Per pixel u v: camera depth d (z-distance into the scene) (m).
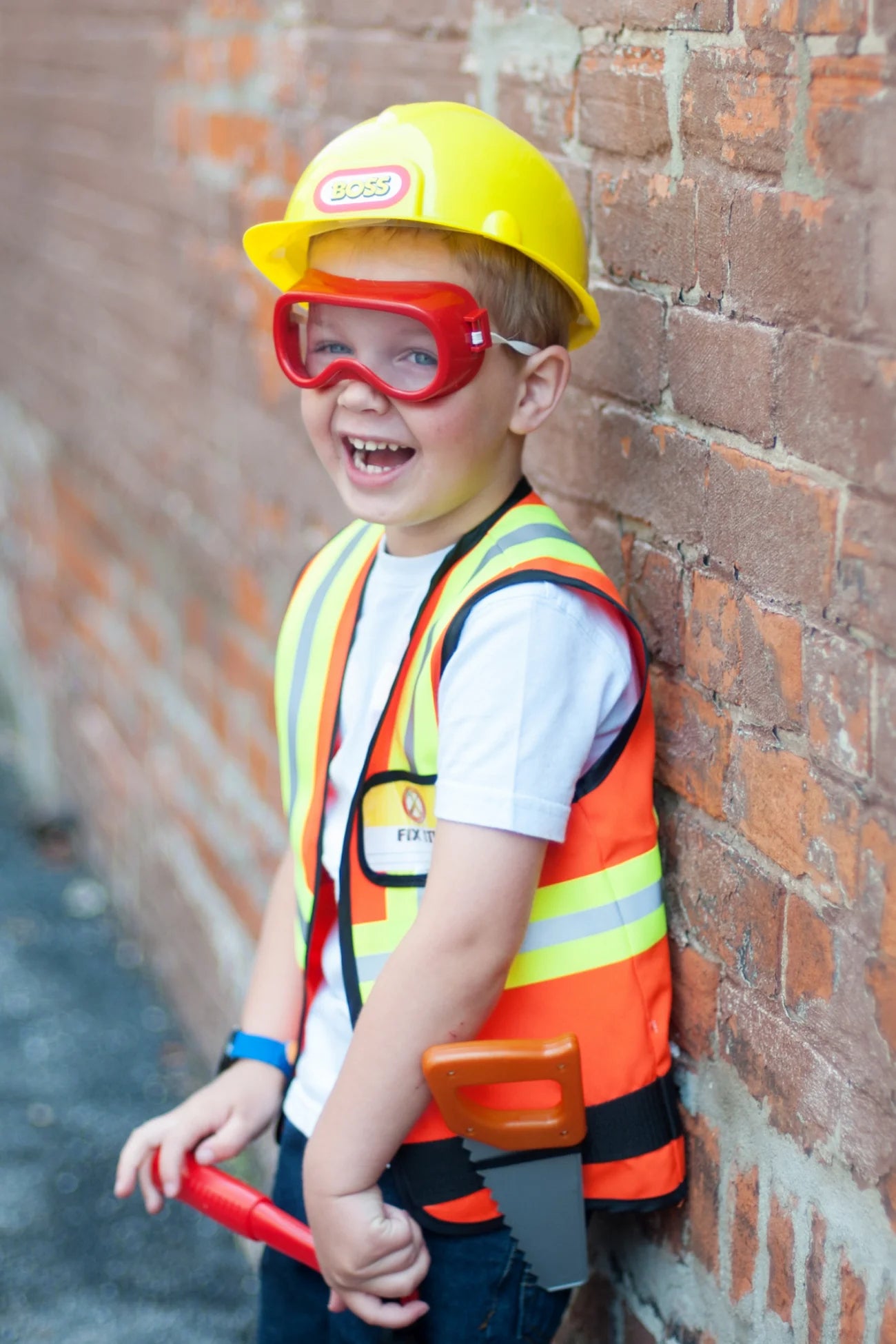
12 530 4.18
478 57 1.43
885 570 0.90
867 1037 0.97
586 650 1.08
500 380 1.11
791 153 0.96
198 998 2.69
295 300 1.08
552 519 1.15
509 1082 1.08
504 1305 1.17
